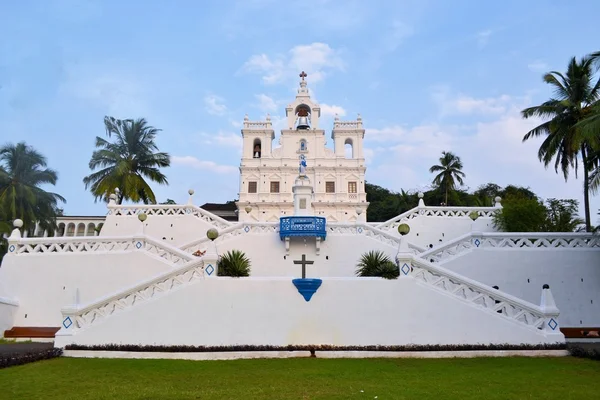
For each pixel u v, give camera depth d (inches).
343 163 2230.6
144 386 368.5
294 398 333.1
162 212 1096.2
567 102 1014.4
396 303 550.3
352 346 527.8
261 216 2133.4
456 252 767.7
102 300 546.9
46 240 786.8
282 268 884.6
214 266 564.4
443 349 514.3
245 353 512.1
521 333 529.3
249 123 2298.2
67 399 327.0
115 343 527.2
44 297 749.9
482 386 369.4
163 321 539.8
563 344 517.7
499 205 1051.9
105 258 768.9
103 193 1427.2
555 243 763.4
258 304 549.0
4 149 1413.6
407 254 567.8
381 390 356.2
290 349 518.0
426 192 2395.4
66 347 510.9
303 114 2364.7
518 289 737.0
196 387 367.2
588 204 961.5
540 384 375.6
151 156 1552.7
